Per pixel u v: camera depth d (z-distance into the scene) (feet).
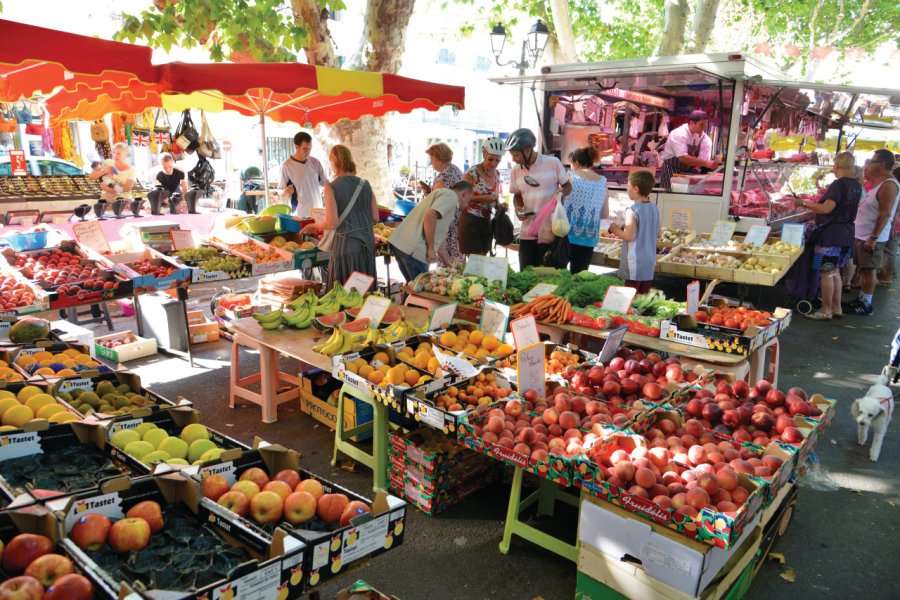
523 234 22.53
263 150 26.05
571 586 10.34
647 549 8.45
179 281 18.61
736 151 26.66
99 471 8.04
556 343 15.17
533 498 12.15
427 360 12.75
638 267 18.98
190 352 19.95
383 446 12.65
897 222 35.53
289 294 20.51
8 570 5.96
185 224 31.48
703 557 7.89
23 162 43.50
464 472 12.62
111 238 29.01
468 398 11.53
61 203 33.19
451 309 14.90
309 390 16.24
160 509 6.96
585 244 22.61
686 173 29.71
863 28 67.10
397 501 7.35
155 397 10.63
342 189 19.08
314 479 7.75
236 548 6.63
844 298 31.60
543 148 31.55
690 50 46.24
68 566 5.88
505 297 17.40
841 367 21.57
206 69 17.42
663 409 10.62
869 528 12.33
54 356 12.20
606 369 12.30
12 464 8.00
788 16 66.33
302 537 6.55
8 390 9.84
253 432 15.56
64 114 24.88
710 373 12.48
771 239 27.58
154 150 37.86
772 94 30.68
